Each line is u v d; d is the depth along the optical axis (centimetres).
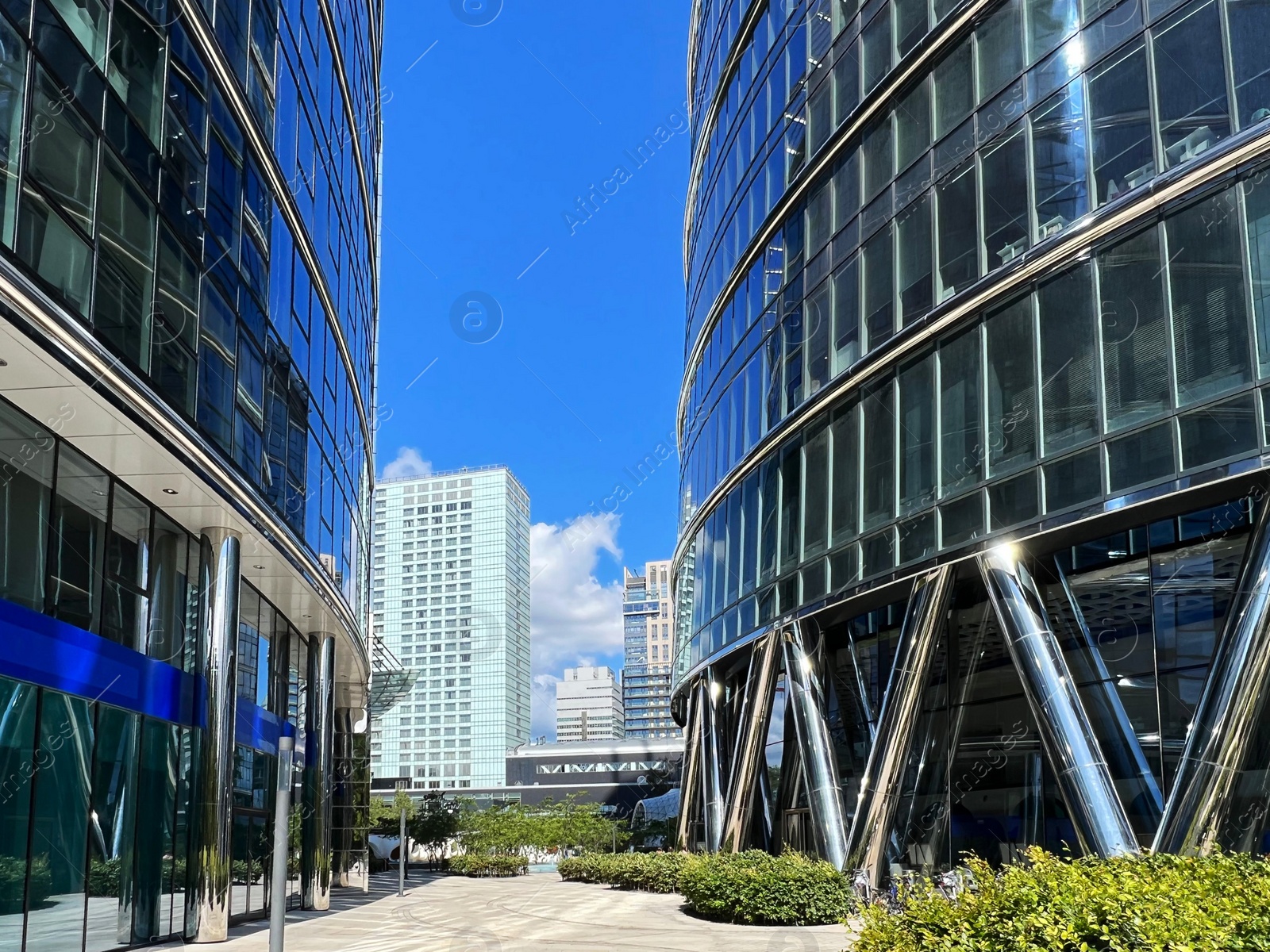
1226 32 1548
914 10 2225
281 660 2828
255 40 2173
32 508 1490
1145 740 1636
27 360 1319
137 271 1575
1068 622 1792
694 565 3431
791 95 2770
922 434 2058
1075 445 1692
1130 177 1670
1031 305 1822
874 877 1939
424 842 6975
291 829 2905
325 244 2827
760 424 2788
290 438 2389
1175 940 584
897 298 2194
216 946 1811
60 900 1502
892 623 2317
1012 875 744
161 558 1919
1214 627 1551
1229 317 1484
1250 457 1425
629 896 3117
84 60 1438
